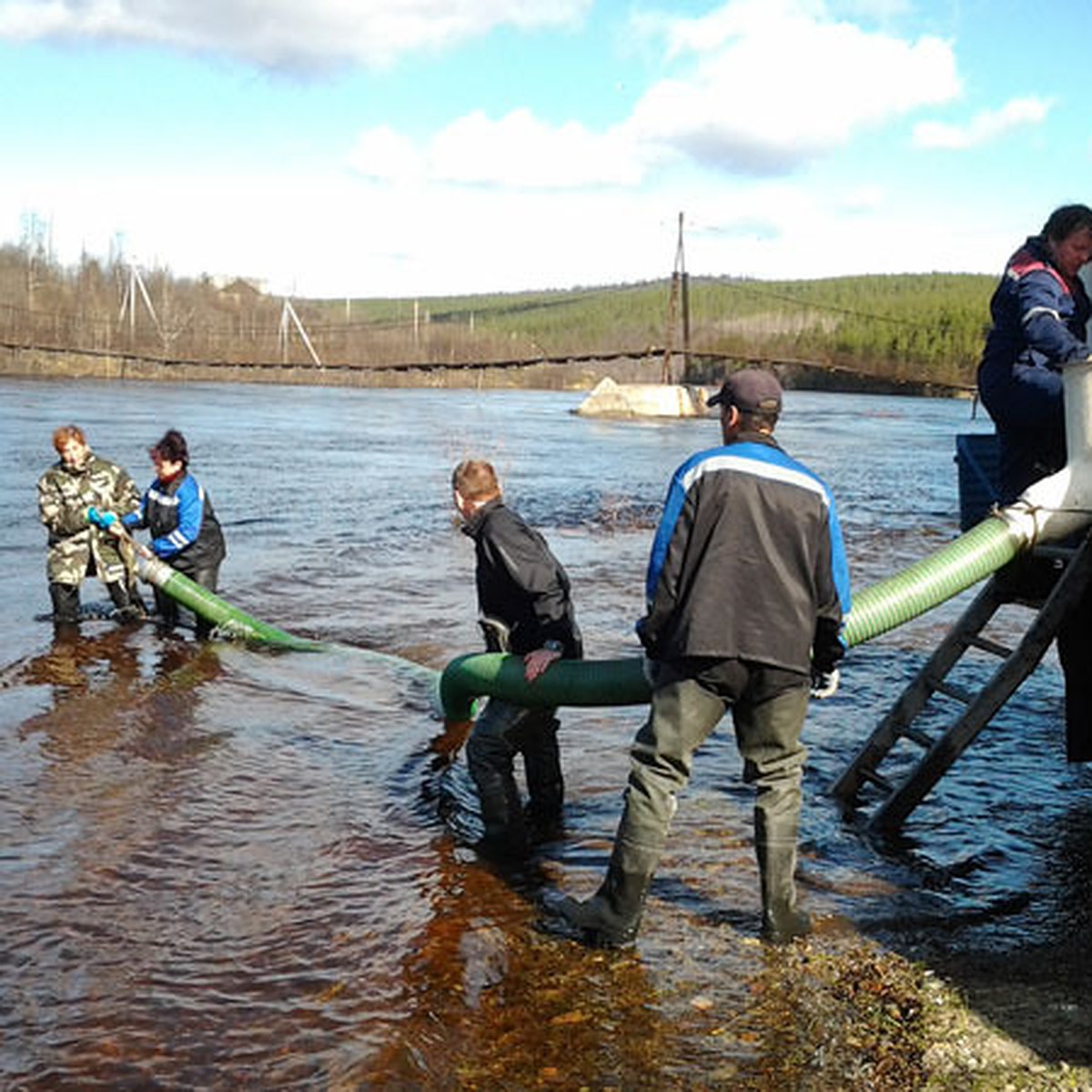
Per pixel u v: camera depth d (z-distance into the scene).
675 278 56.41
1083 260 5.52
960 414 65.62
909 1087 3.52
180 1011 3.85
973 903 4.84
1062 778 6.44
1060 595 5.28
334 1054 3.63
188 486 9.19
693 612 4.12
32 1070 3.50
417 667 8.45
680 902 4.79
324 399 65.56
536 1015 3.91
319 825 5.49
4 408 39.22
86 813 5.51
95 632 9.23
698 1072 3.60
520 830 5.23
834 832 5.61
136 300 109.75
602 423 48.53
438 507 18.20
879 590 5.22
